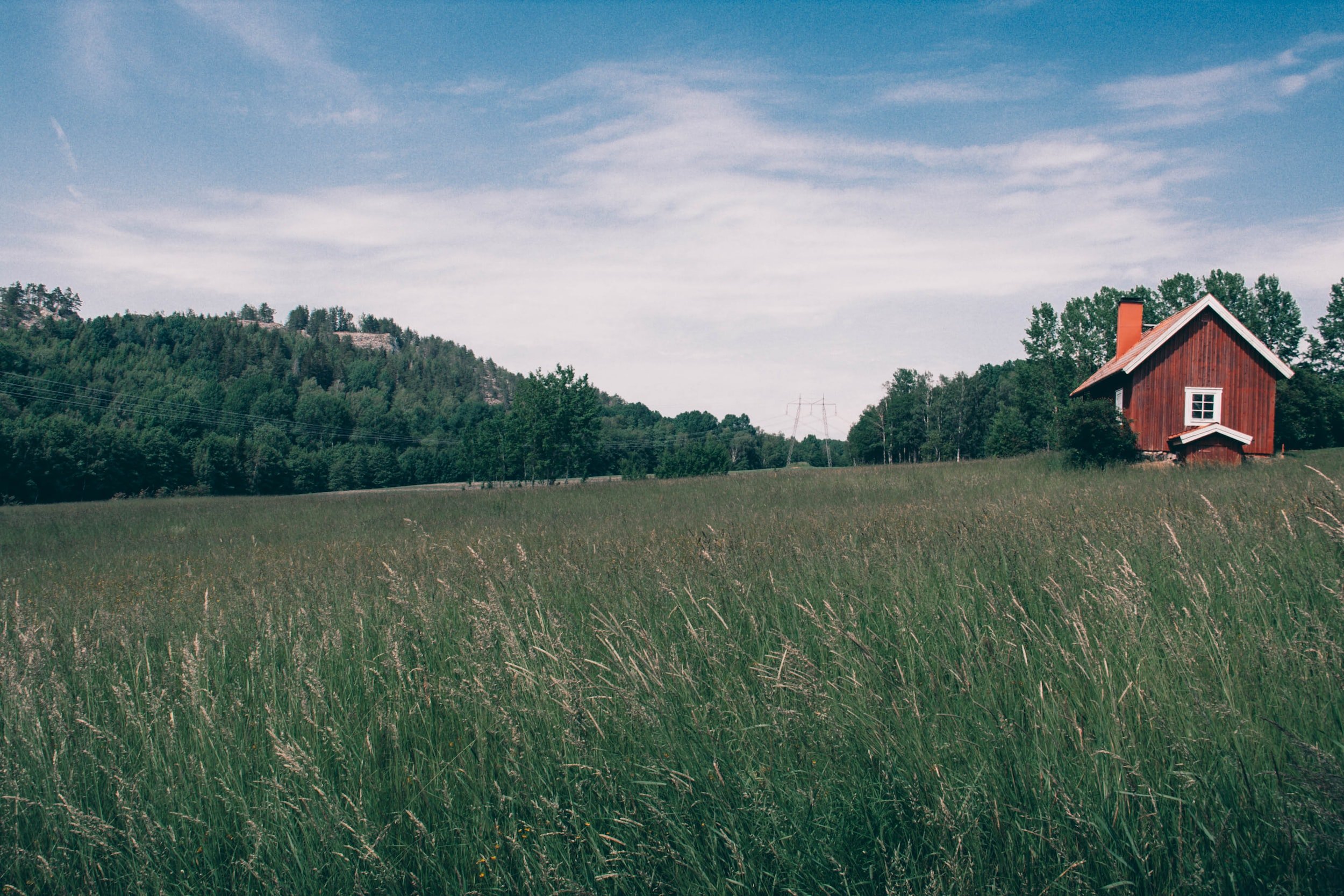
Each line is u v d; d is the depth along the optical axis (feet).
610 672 12.91
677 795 9.52
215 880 9.09
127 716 12.43
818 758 9.96
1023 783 9.16
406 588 21.57
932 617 15.35
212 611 21.99
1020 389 230.48
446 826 9.72
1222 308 84.99
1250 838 8.18
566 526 49.60
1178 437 78.13
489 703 11.80
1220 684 10.89
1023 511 33.83
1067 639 13.34
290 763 10.10
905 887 7.84
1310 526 20.06
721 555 23.43
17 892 9.16
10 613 24.36
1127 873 7.93
